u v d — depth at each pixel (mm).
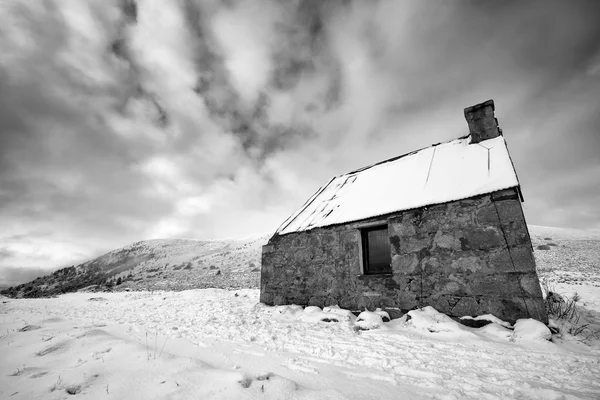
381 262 7301
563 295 8414
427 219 6375
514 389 2797
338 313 6902
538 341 4254
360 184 9438
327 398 2492
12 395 2686
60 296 23688
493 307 5246
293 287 8688
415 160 8609
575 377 3102
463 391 2791
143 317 8500
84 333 4828
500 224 5445
